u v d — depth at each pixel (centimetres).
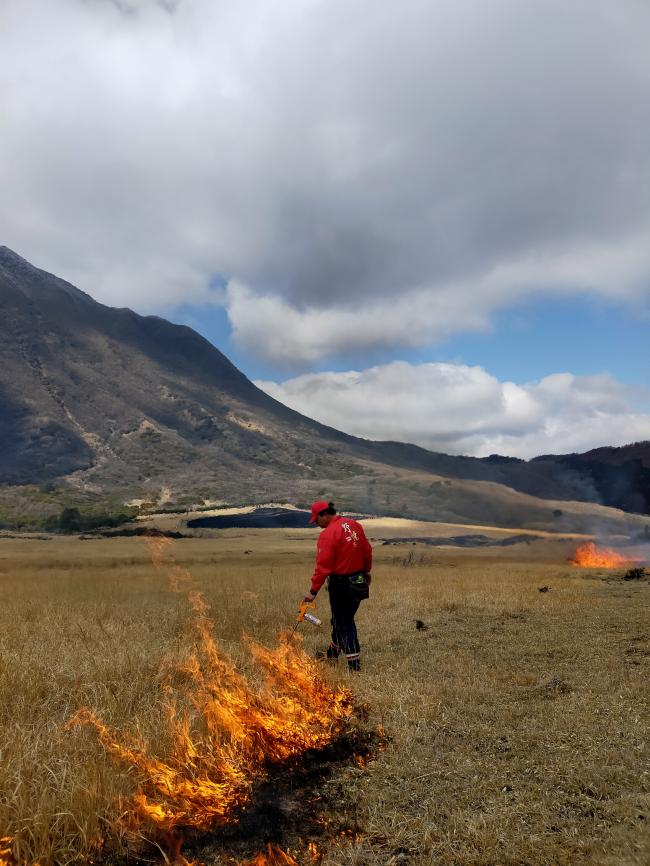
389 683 506
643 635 689
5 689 471
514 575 1806
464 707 443
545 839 254
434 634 762
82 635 670
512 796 297
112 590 1302
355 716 434
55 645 640
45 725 402
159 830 288
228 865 259
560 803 286
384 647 694
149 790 321
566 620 836
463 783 318
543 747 357
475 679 520
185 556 5356
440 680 525
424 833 270
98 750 355
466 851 251
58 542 9338
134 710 439
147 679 515
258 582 1459
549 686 486
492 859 242
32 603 1053
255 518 16225
